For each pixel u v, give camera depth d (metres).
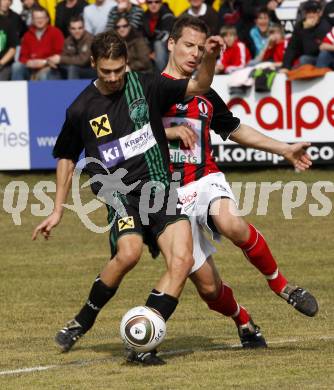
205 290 24.66
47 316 30.88
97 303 24.17
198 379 21.23
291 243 43.84
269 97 56.56
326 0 61.94
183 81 23.11
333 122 56.53
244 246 24.41
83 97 23.47
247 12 60.16
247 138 25.50
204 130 25.06
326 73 56.31
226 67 58.62
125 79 23.36
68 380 21.56
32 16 60.00
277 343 25.77
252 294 34.03
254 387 20.31
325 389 20.00
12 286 36.31
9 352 25.33
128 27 57.62
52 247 44.16
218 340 26.59
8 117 56.34
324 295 33.50
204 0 63.38
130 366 22.98
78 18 58.41
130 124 23.23
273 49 59.03
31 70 59.88
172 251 22.84
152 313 22.50
